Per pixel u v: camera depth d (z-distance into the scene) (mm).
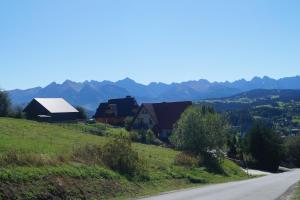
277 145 103375
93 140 51125
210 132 62531
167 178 38031
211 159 60031
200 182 41438
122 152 34281
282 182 43781
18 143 35562
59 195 23547
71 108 102562
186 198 25953
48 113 96500
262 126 104188
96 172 29469
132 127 101750
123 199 25656
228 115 66188
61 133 56000
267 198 27297
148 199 25422
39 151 31406
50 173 24938
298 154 143500
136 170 34906
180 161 49000
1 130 47438
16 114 82625
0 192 20438
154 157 48125
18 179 22266
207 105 71438
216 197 26859
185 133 63125
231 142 104375
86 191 25859
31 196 21641
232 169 64188
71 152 32031
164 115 101500
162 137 98250
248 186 37156
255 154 102312
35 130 54125
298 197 28188
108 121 121000
